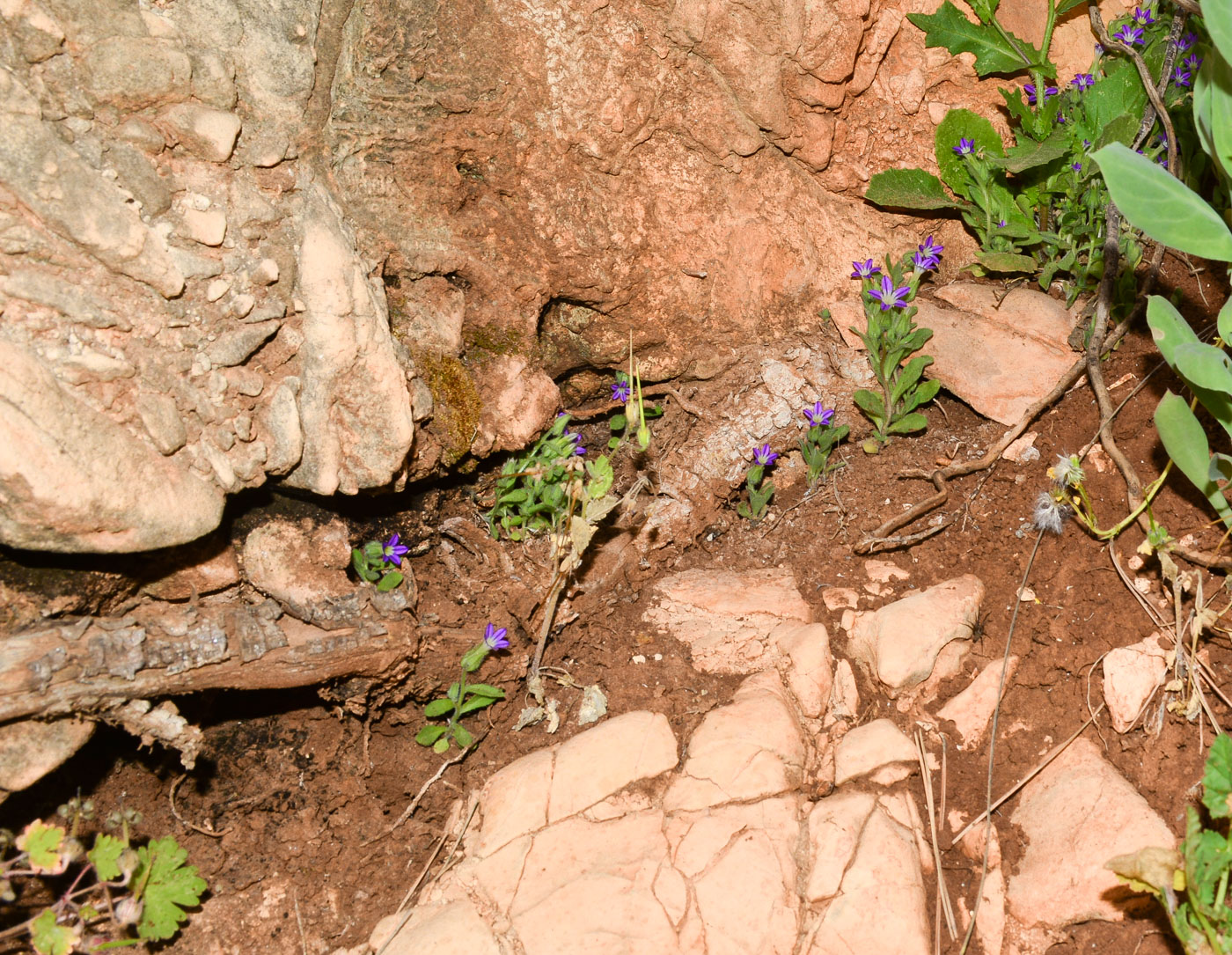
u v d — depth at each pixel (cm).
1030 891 64
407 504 71
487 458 72
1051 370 72
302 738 69
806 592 71
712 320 74
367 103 68
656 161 73
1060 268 74
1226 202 72
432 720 69
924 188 75
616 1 70
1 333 61
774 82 73
